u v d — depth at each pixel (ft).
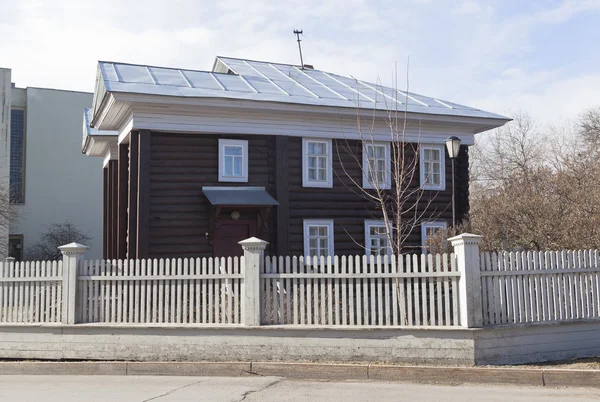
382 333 33.94
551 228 49.73
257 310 35.35
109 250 76.64
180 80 59.77
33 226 120.37
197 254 56.24
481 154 159.22
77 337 37.14
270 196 57.57
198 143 57.31
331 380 32.35
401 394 28.50
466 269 33.40
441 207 65.16
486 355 33.37
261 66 76.74
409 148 64.34
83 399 27.66
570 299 36.06
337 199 61.41
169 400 27.27
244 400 27.30
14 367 35.70
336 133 61.46
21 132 121.80
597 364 33.42
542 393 28.76
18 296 38.70
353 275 34.68
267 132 59.00
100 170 127.03
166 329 36.17
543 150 150.00
